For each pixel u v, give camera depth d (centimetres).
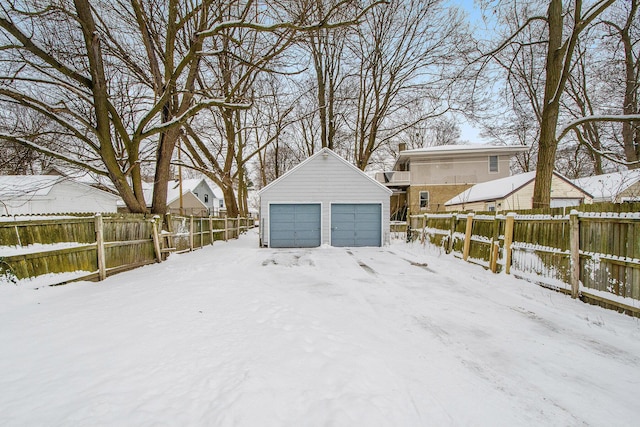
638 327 382
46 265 502
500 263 700
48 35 795
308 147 2808
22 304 425
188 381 239
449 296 539
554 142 831
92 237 613
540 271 585
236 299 477
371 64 1839
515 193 1633
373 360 288
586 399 246
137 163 879
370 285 621
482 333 374
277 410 206
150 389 227
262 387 230
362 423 199
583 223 490
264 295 509
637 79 1344
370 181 1387
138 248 788
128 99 971
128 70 973
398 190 2856
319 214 1384
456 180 2558
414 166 2608
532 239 609
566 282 523
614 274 437
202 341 315
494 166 2525
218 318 387
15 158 948
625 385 267
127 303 446
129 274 690
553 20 827
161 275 674
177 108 1047
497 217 715
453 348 331
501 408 231
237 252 1144
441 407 227
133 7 854
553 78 827
